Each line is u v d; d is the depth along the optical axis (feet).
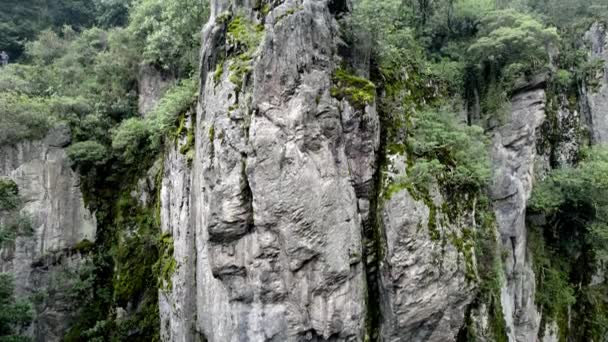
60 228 70.08
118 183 75.00
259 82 46.80
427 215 50.60
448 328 50.83
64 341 66.39
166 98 63.98
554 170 74.95
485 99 74.84
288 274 45.80
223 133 48.06
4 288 52.44
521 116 73.00
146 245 67.72
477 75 75.82
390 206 49.57
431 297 49.49
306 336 46.21
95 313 68.59
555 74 79.82
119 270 68.18
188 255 55.01
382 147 53.26
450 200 54.54
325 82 48.83
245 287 47.11
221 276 47.85
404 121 55.93
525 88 73.92
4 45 99.25
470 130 61.98
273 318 45.73
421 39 74.02
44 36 93.04
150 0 78.33
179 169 57.21
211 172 48.75
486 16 75.00
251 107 47.42
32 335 65.16
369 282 50.96
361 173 50.65
